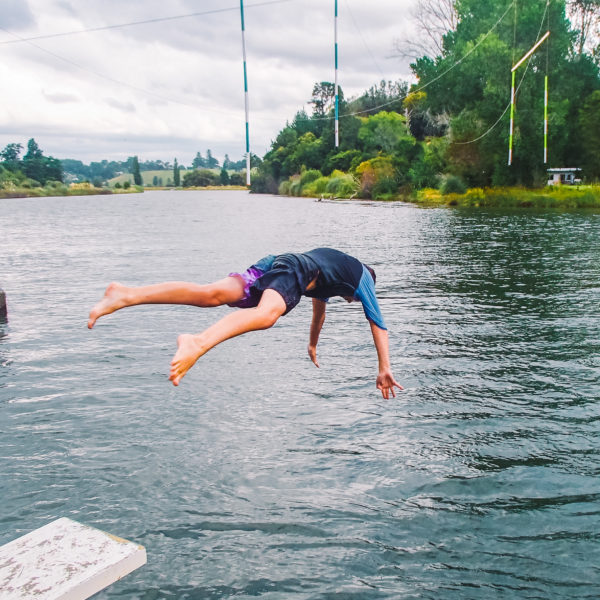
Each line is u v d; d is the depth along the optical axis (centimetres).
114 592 349
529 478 491
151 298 371
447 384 716
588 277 1491
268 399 667
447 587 360
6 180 13250
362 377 744
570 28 6391
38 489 468
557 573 374
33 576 338
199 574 371
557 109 5791
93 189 15438
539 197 5091
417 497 462
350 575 372
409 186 7069
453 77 6625
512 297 1249
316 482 483
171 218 4512
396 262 1812
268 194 13050
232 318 348
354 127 10656
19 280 1538
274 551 395
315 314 470
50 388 704
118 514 434
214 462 514
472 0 6900
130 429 582
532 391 691
